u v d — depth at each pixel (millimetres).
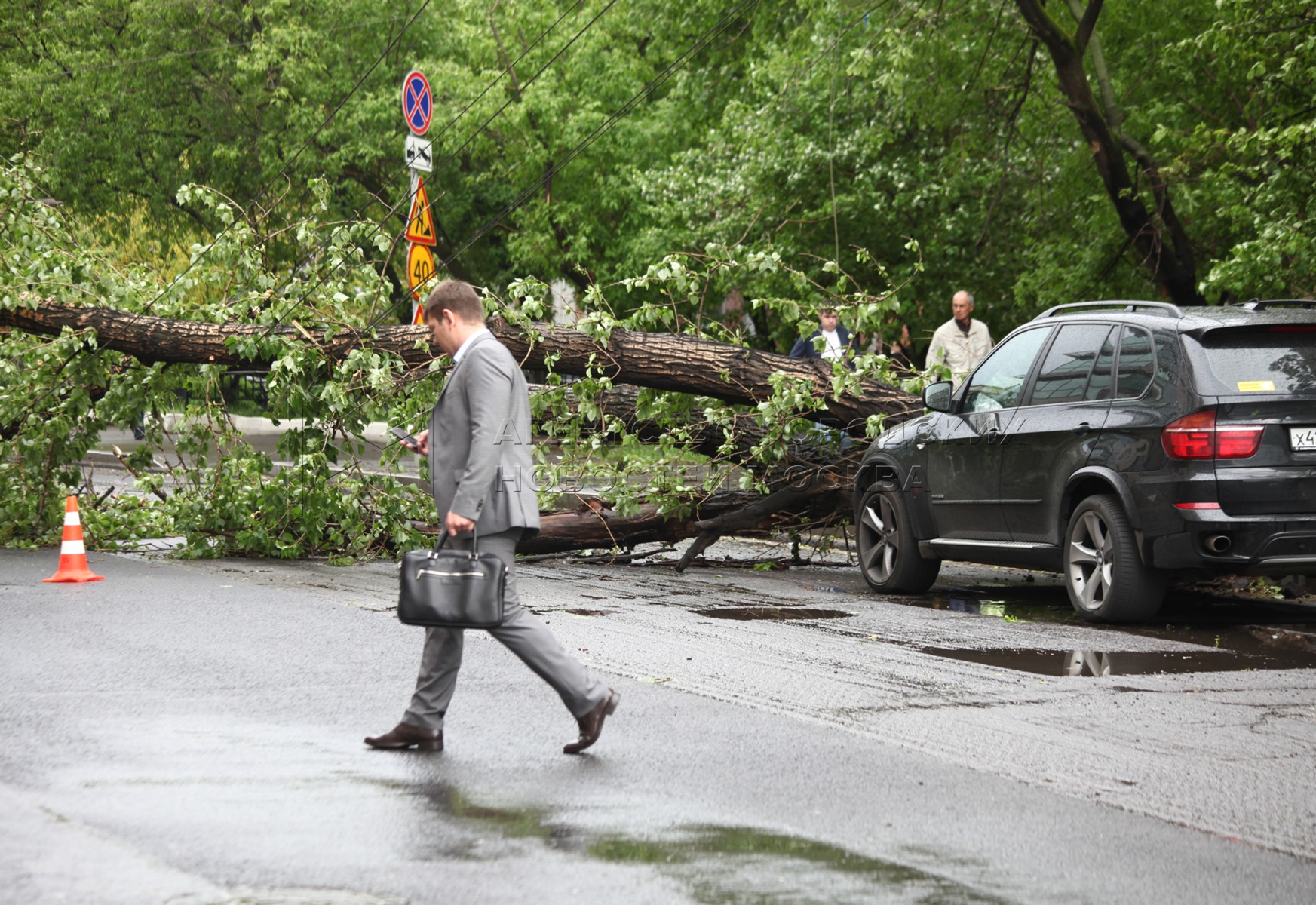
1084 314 11938
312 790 6188
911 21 22500
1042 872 5301
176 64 36719
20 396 16297
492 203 39094
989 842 5664
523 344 14508
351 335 15133
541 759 6863
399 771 6582
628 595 12805
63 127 36594
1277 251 15992
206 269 16438
